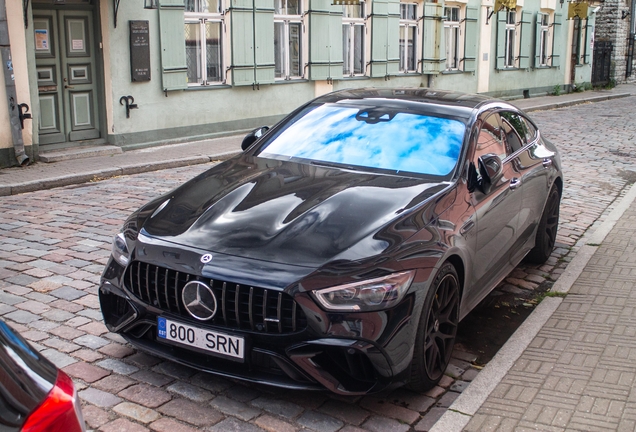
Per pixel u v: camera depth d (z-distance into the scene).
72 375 3.83
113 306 3.94
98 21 11.10
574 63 27.27
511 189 4.90
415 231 3.68
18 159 9.91
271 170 4.44
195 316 3.45
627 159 12.27
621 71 33.19
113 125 11.44
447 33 19.61
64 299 4.97
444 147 4.52
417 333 3.55
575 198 9.02
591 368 4.08
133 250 3.73
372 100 5.13
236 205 3.92
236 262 3.41
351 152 4.60
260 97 13.96
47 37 10.56
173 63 12.09
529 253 6.13
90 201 8.20
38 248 6.19
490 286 4.80
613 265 6.11
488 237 4.47
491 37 21.44
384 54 16.67
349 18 15.88
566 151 12.96
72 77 10.98
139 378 3.82
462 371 4.18
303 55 14.80
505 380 3.92
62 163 10.29
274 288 3.29
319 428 3.41
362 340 3.30
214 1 12.90
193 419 3.43
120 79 11.41
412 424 3.50
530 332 4.59
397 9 16.83
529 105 21.33
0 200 8.22
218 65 13.19
